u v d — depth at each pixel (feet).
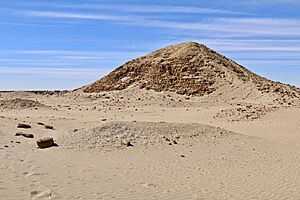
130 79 236.02
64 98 198.70
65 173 36.68
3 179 32.30
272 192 34.55
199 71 225.15
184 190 33.60
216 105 169.99
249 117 104.78
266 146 60.95
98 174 37.37
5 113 110.73
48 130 69.62
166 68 231.30
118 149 51.60
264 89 199.21
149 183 35.27
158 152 51.21
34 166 38.63
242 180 38.60
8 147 49.01
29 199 27.81
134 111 142.61
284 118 100.78
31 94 198.70
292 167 45.83
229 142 61.26
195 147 55.93
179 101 185.57
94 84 249.75
